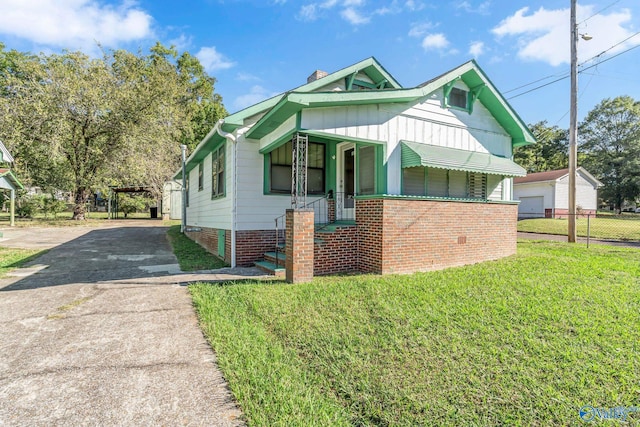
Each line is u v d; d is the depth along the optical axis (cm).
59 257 978
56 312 484
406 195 788
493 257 931
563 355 333
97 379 301
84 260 937
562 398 265
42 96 1956
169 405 262
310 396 273
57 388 287
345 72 949
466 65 891
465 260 860
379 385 286
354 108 738
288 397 270
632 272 696
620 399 264
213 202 1102
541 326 405
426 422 241
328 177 964
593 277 649
